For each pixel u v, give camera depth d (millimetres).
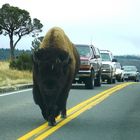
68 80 15453
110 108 20734
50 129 14789
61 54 14375
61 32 16078
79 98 25266
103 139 13289
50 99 14414
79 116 17938
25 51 55562
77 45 34812
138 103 23375
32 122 16234
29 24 127562
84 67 32875
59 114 16844
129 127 15492
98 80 37281
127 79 64625
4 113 18594
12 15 124812
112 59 46469
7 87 30812
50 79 14133
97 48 37781
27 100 24000
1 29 125438
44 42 15516
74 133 14164
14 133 13992
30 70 50781
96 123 16266
